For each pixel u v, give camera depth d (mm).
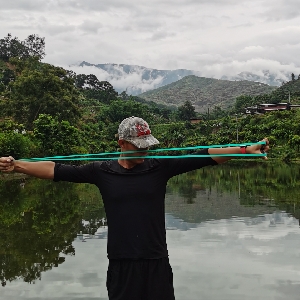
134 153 3402
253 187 28000
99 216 17156
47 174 3496
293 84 158875
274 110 89500
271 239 12586
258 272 9492
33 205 20406
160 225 3426
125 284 3307
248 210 18078
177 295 8203
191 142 72938
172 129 83938
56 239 13141
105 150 58469
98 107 97438
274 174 38969
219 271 9609
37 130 41000
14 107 52312
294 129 65500
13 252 11602
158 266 3344
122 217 3336
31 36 90062
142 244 3314
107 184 3408
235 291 8375
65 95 54969
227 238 12773
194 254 11008
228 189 27094
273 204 19750
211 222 15453
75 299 8188
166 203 20828
